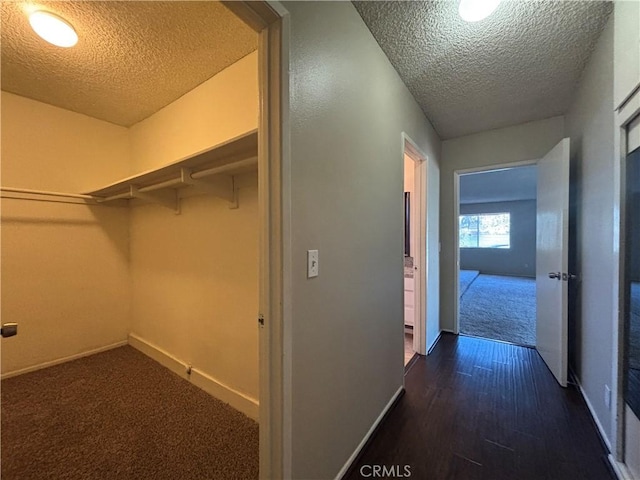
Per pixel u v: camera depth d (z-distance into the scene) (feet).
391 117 6.18
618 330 4.57
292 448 3.36
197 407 6.10
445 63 6.16
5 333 3.75
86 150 8.67
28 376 7.44
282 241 3.14
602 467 4.54
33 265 7.84
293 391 3.36
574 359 7.32
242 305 6.08
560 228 7.15
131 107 8.10
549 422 5.59
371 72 5.27
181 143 7.53
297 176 3.37
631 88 4.19
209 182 5.77
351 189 4.61
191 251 7.28
